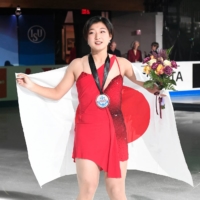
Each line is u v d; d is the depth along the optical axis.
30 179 6.20
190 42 21.77
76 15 20.20
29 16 19.23
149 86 3.97
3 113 12.77
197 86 15.95
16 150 8.02
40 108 4.23
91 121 3.83
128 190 5.69
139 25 20.66
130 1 20.78
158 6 21.05
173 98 14.68
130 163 4.37
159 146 4.30
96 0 20.22
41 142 4.27
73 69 3.95
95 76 3.86
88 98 3.85
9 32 18.92
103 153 3.81
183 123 10.91
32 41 19.47
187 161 7.20
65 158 4.31
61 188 5.78
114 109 3.86
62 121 4.27
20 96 4.20
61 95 4.03
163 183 5.99
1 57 18.97
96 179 3.82
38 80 4.18
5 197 5.41
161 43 20.58
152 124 4.29
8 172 6.55
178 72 15.61
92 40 3.87
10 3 18.61
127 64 4.00
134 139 4.32
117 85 3.89
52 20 19.73
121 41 21.00
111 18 20.91
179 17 21.31
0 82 14.07
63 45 20.20
